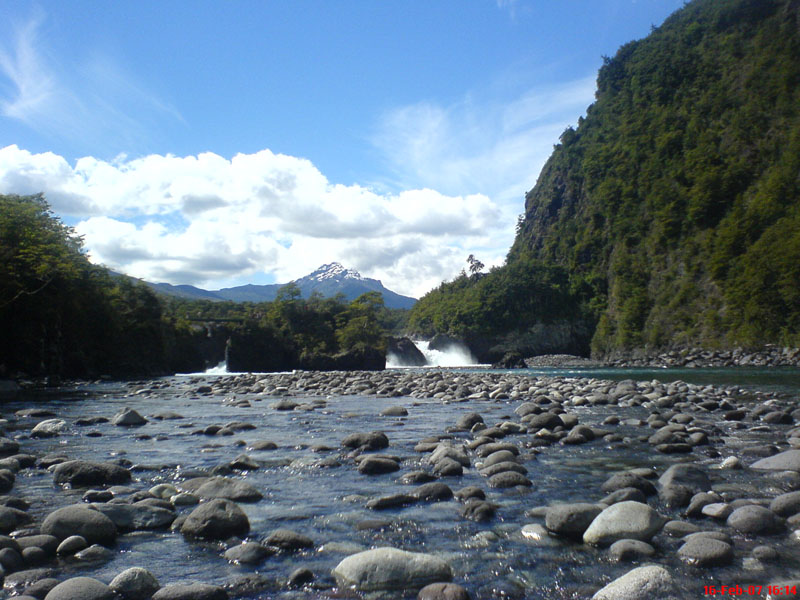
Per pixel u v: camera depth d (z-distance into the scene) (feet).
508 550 18.80
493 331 402.72
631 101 493.36
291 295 335.06
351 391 93.61
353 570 16.39
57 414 61.93
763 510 20.45
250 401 79.51
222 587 15.80
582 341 412.77
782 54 387.14
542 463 32.63
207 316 347.36
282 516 22.61
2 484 26.17
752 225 312.29
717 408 61.31
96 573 16.81
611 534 19.15
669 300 345.72
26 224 168.76
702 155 377.71
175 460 33.94
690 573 16.49
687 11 508.53
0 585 15.72
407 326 536.83
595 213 449.48
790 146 327.47
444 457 32.19
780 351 257.96
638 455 35.06
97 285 210.59
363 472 30.40
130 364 220.02
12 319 159.94
